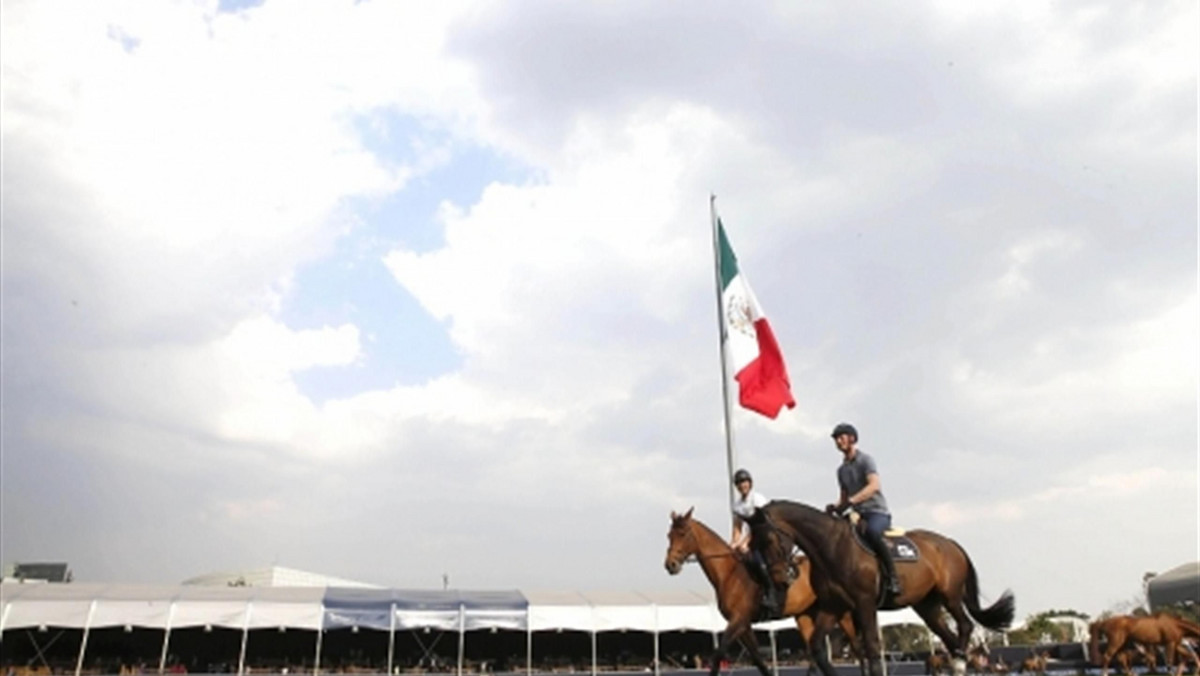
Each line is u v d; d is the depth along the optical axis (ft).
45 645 133.18
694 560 40.83
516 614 113.80
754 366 55.88
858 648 39.29
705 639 159.02
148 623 102.01
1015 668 105.91
